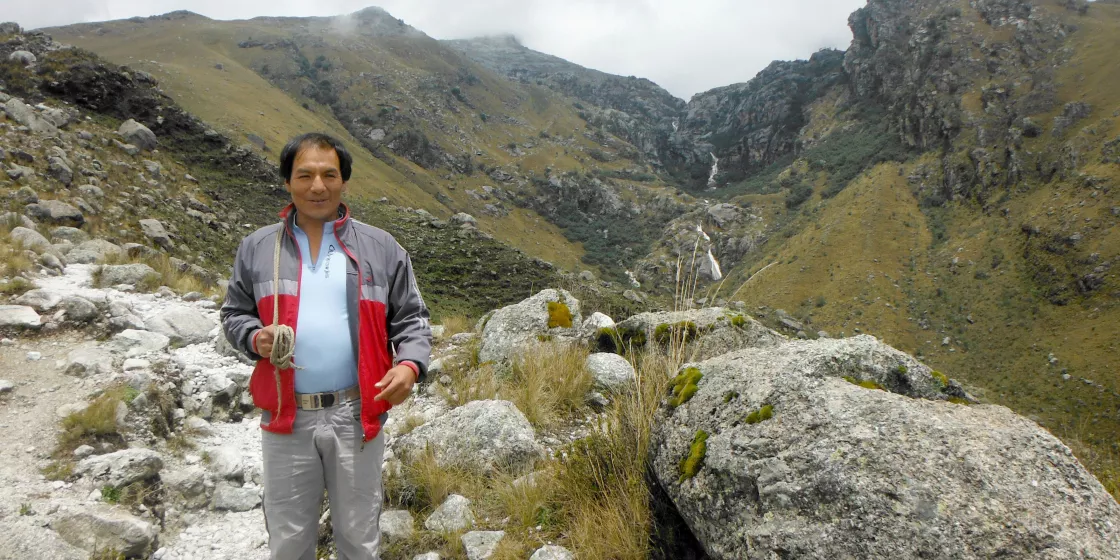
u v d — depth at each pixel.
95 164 15.02
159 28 175.88
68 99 21.72
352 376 2.24
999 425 2.06
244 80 132.38
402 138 152.25
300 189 2.21
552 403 4.81
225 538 3.73
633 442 3.30
